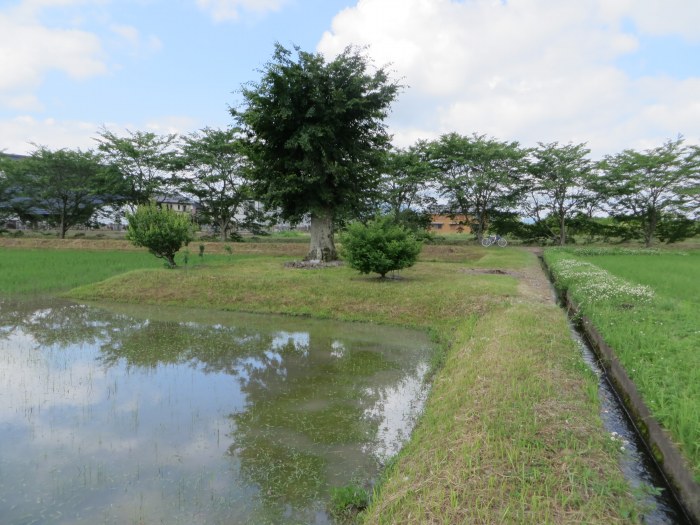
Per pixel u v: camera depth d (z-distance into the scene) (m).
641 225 34.16
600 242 36.78
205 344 8.36
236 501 3.49
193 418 5.07
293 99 15.27
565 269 15.15
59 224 38.50
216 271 14.92
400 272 15.02
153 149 31.94
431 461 3.56
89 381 6.30
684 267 16.62
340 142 16.56
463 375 5.48
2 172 34.00
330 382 6.35
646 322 7.25
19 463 4.03
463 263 18.86
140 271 14.46
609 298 9.47
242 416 5.15
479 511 2.78
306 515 3.33
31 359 7.33
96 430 4.74
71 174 33.75
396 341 8.68
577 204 34.19
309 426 4.89
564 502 2.83
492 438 3.68
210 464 4.05
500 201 33.34
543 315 8.55
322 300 11.34
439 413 4.59
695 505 3.00
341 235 13.00
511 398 4.44
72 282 14.75
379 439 4.60
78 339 8.64
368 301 10.95
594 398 4.78
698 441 3.35
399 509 3.00
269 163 16.66
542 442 3.58
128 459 4.13
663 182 30.81
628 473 3.58
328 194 16.36
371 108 16.06
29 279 15.20
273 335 9.08
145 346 8.18
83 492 3.58
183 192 33.50
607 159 33.19
